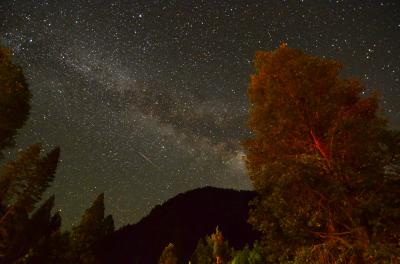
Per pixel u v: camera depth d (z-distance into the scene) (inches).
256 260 871.1
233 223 3048.7
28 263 1487.5
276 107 505.0
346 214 418.9
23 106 924.6
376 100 475.2
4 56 864.9
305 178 424.5
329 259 434.3
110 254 2662.4
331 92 492.1
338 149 447.2
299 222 433.1
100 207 2100.1
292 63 505.4
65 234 1681.8
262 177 473.7
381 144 437.1
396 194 410.9
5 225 1178.6
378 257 374.9
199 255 1314.0
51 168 1194.0
